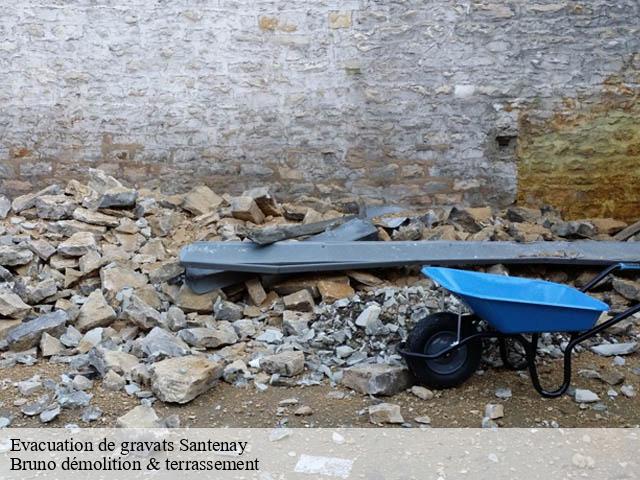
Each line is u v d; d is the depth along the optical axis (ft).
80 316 20.54
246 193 25.50
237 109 26.78
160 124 26.84
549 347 19.71
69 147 26.96
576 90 26.43
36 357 19.63
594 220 26.43
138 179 26.99
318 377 18.79
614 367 19.30
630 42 26.21
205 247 21.80
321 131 26.81
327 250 22.13
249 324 20.62
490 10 26.23
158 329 19.79
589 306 17.79
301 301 21.04
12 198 26.91
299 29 26.50
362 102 26.71
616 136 26.55
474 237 24.52
